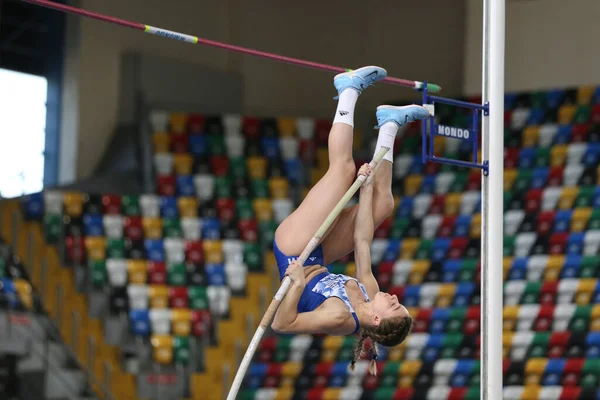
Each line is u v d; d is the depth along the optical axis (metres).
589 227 38.69
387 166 15.78
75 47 39.62
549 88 41.72
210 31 44.19
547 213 39.28
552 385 35.47
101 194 38.00
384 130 15.71
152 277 37.19
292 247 15.01
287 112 45.16
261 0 45.34
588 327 36.22
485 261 17.03
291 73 45.56
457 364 36.25
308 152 42.34
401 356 37.03
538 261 38.16
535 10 42.12
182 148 40.97
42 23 39.62
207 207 39.84
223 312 37.06
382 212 15.70
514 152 41.09
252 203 40.28
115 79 40.84
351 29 45.38
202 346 36.16
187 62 42.91
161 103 41.47
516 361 36.09
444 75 43.50
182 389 35.25
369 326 14.79
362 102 44.66
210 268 38.00
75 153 39.41
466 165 17.00
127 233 37.81
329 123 43.31
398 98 44.22
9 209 35.56
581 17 41.19
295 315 14.41
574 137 40.62
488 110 17.14
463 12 43.25
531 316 36.91
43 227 36.12
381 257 40.09
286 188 41.19
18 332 32.56
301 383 36.59
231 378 35.97
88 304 35.78
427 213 40.72
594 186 39.47
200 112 42.62
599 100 40.72
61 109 39.50
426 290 38.59
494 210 16.97
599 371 35.19
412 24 44.38
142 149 40.47
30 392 32.84
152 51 41.88
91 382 34.16
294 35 45.72
